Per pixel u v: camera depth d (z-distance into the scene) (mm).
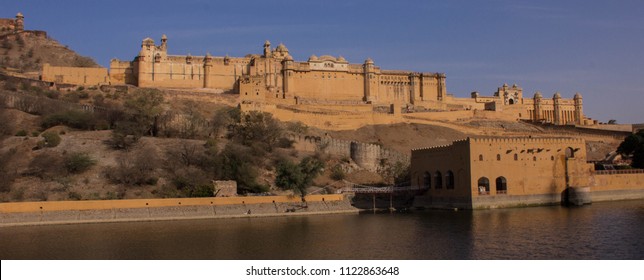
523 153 89875
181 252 55125
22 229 69625
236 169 93500
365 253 54312
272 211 85750
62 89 144000
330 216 84750
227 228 70750
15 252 55156
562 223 69688
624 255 51438
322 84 175125
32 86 140375
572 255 51781
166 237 63781
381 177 112938
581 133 166375
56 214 74938
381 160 118750
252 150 104312
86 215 76000
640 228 64938
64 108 119000
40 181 85938
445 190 92750
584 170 92750
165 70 160125
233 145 101750
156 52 160375
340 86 177500
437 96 191250
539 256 51562
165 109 127250
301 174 89875
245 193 91625
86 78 154000
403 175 110250
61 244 59438
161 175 91688
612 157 130375
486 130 159250
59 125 112438
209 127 119125
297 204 88375
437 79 191625
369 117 149875
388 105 175750
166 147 101688
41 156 91875
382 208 95500
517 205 88688
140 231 68188
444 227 69438
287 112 139125
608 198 97812
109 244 59406
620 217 74062
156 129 114938
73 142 100500
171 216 79750
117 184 87500
